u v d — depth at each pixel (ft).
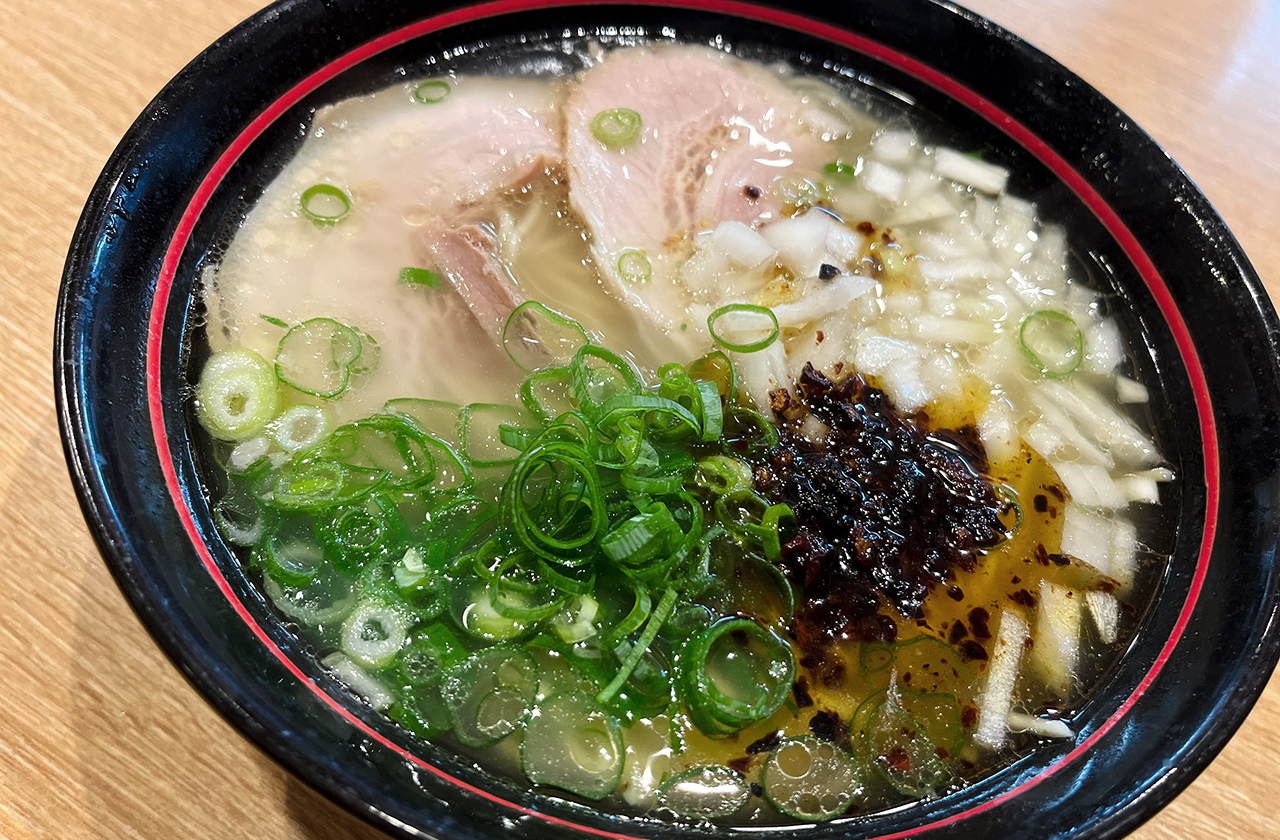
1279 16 0.92
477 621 0.54
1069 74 0.69
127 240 0.55
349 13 0.65
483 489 0.59
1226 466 0.60
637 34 0.76
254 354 0.60
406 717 0.52
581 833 0.48
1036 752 0.54
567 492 0.56
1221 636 0.53
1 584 0.57
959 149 0.75
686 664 0.54
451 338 0.65
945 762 0.54
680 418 0.59
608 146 0.73
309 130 0.67
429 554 0.55
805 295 0.69
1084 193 0.70
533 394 0.63
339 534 0.56
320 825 0.54
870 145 0.76
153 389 0.55
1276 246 0.77
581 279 0.69
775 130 0.76
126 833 0.53
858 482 0.60
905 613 0.58
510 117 0.72
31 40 0.73
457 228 0.68
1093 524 0.62
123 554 0.47
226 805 0.54
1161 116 0.84
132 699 0.55
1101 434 0.65
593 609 0.55
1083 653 0.58
